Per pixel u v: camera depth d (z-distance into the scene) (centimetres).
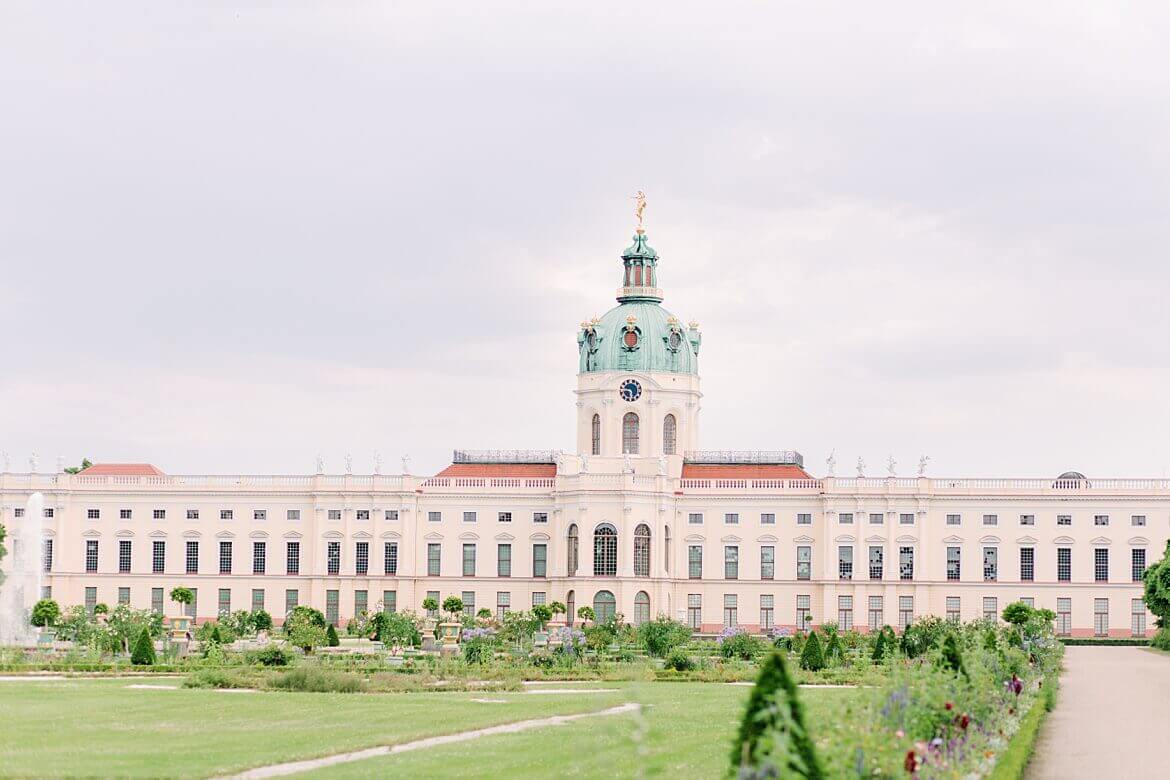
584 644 12925
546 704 8712
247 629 16362
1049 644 14100
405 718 7819
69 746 6631
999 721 6912
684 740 6925
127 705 8469
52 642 14712
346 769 5959
